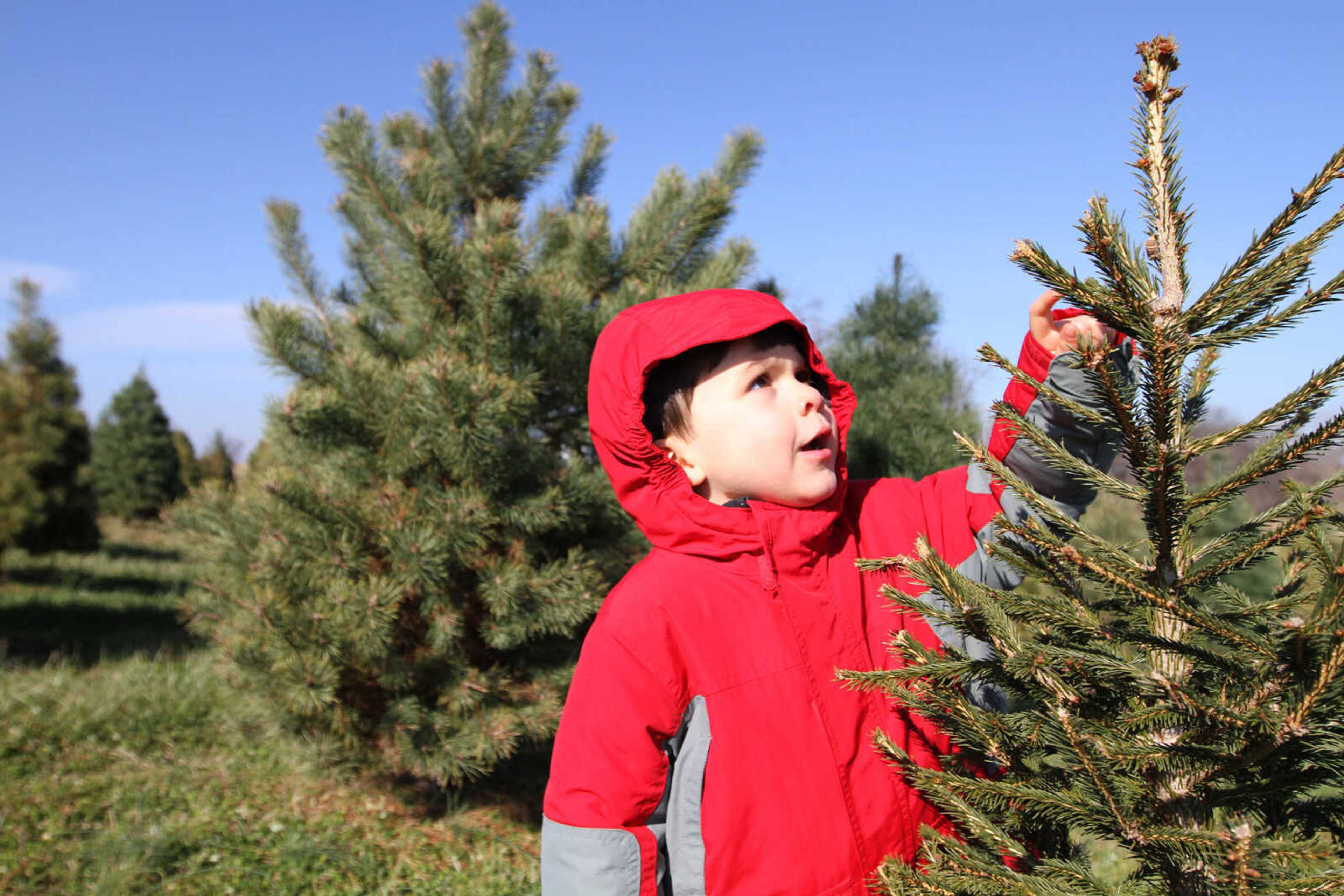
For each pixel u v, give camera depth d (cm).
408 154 461
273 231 448
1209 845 81
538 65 489
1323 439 86
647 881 113
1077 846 119
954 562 128
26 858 365
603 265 433
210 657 575
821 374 140
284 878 357
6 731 513
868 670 119
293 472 401
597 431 132
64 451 1039
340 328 443
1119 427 90
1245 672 85
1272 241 86
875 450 475
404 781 464
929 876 101
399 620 395
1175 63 90
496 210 407
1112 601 109
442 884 362
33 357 1049
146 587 1121
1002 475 103
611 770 115
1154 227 90
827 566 125
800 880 110
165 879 353
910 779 109
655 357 124
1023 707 121
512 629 374
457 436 358
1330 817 97
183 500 411
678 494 125
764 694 116
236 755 491
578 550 397
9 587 1031
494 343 387
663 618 120
